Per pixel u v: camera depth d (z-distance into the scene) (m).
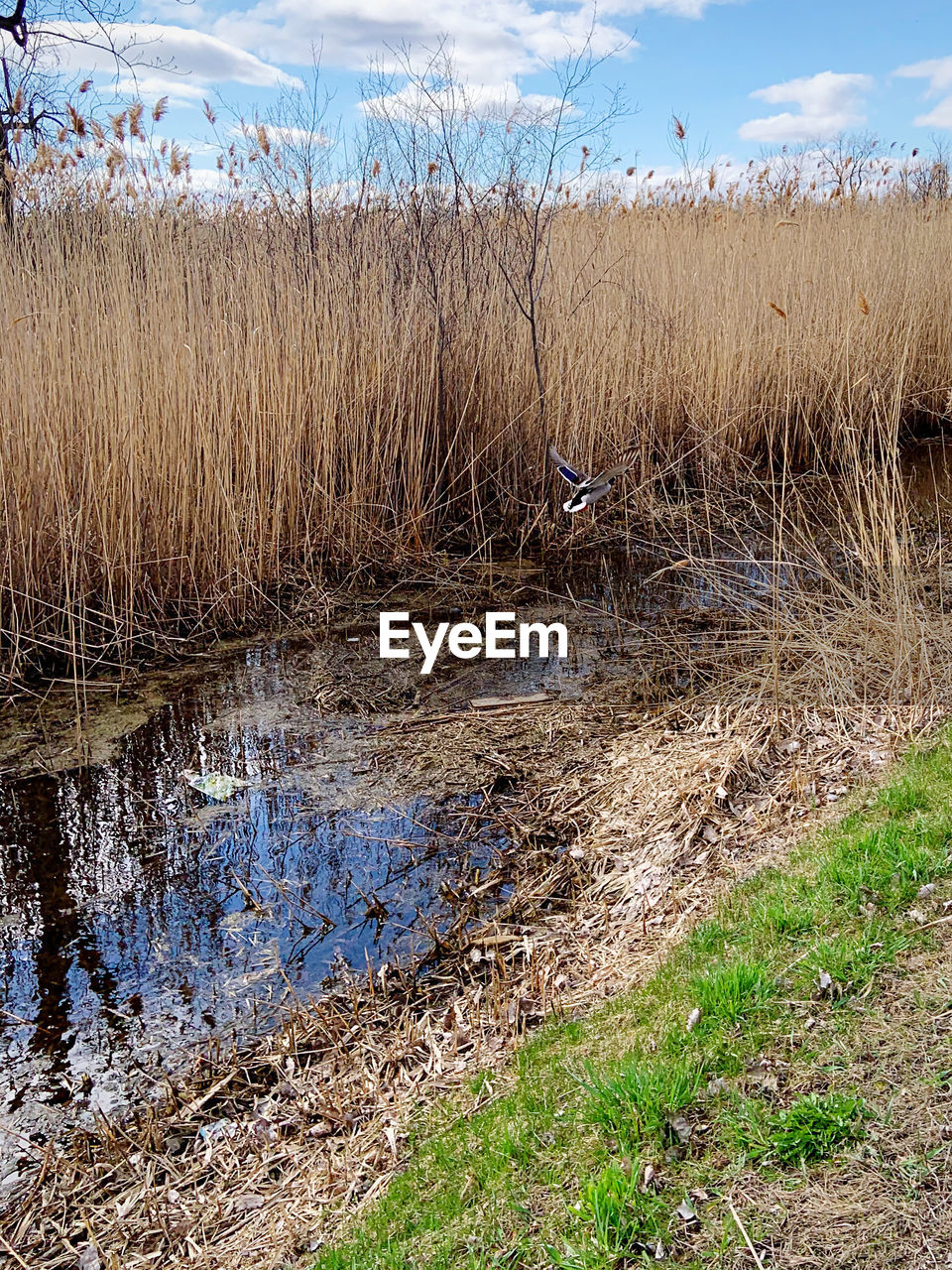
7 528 6.64
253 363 8.00
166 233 8.34
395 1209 2.76
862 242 12.09
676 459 10.09
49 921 4.36
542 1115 2.93
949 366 12.14
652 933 3.97
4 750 5.82
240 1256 2.81
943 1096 2.64
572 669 6.72
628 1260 2.35
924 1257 2.23
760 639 6.40
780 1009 3.10
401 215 9.59
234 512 7.63
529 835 4.88
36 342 6.83
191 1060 3.61
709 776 4.91
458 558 8.97
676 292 10.56
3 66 9.84
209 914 4.41
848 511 9.16
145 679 6.79
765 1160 2.55
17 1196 3.12
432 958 4.11
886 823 4.07
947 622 6.06
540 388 9.20
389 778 5.45
